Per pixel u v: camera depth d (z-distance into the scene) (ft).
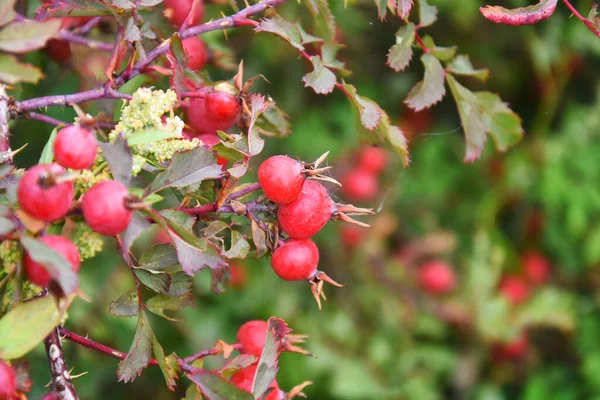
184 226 1.36
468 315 2.63
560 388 2.73
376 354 2.50
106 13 1.49
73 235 1.38
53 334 1.38
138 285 1.44
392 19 2.51
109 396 2.51
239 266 2.46
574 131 2.86
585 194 2.78
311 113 2.81
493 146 2.91
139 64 1.48
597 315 2.80
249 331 1.53
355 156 2.84
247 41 2.56
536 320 2.66
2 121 1.42
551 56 2.76
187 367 1.44
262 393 1.45
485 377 2.80
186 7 1.66
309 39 1.56
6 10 1.32
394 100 2.93
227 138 1.44
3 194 1.38
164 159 1.42
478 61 2.84
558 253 2.92
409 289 2.69
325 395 2.61
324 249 2.69
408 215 3.01
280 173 1.43
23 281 1.33
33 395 2.02
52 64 1.81
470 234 2.98
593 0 2.69
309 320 2.55
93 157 1.33
